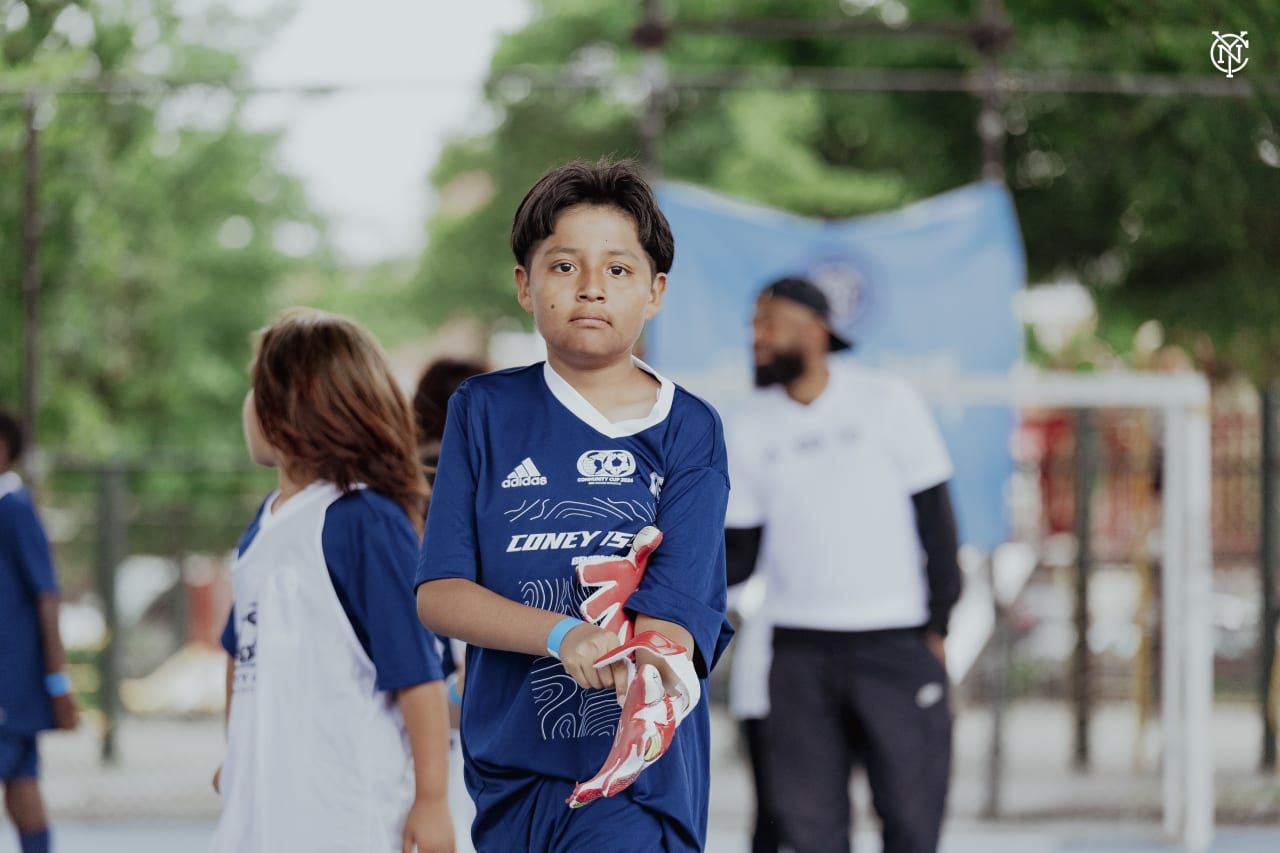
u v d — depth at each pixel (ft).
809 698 22.38
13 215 44.86
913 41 58.44
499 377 12.12
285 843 14.44
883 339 34.86
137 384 71.72
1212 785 38.88
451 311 95.71
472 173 94.63
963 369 34.73
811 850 22.03
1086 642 42.60
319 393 15.01
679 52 71.82
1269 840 33.81
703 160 78.54
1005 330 34.73
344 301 93.97
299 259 86.84
